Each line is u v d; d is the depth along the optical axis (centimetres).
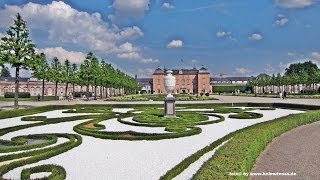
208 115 3681
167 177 1293
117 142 2141
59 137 2331
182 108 4694
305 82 12200
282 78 14225
